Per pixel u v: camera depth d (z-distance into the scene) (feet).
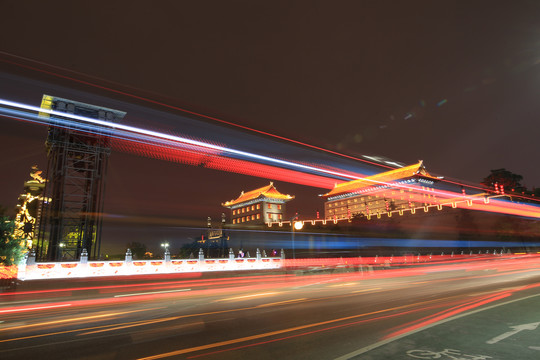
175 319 34.14
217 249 315.58
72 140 132.05
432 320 29.17
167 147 160.45
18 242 85.51
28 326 32.53
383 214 395.96
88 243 126.21
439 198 377.50
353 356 19.40
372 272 127.44
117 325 31.60
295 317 33.42
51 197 125.80
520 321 26.96
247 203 502.38
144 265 104.42
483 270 116.06
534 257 197.16
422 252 250.57
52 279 84.17
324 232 299.17
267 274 122.42
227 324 30.66
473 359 18.15
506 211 289.94
